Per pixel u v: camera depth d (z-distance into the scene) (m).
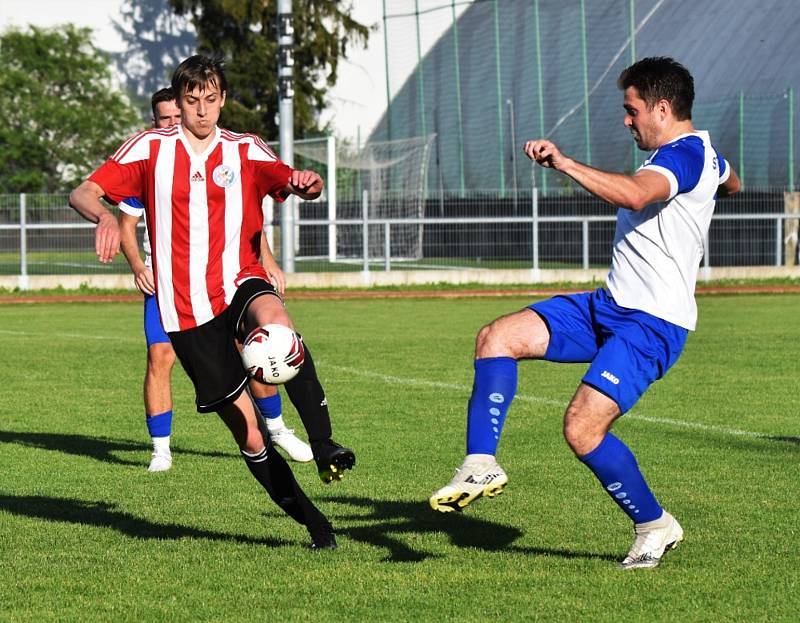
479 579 14.11
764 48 97.12
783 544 15.65
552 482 19.88
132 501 18.89
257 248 14.91
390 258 79.19
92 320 55.94
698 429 25.05
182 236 14.36
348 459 13.33
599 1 106.62
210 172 14.38
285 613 12.84
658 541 14.42
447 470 21.14
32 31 135.88
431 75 115.81
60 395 31.42
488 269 76.94
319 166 107.06
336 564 14.84
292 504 15.34
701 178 13.66
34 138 129.12
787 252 79.38
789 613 12.75
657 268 13.91
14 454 23.23
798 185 90.44
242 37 131.50
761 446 23.06
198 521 17.42
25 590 13.84
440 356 39.38
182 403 29.97
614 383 13.72
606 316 14.13
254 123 130.50
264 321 13.58
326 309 61.41
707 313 56.25
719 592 13.49
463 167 112.88
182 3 130.50
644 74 14.05
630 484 14.04
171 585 13.97
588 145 103.06
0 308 64.06
